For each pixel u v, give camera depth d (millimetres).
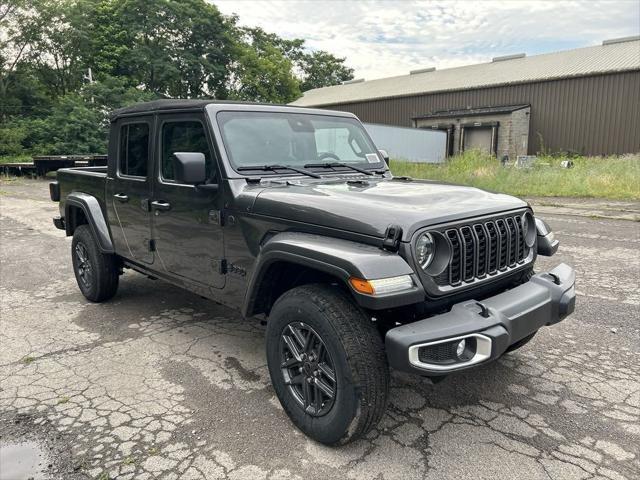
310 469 2551
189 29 37188
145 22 36500
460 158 19406
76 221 5523
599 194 13234
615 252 7051
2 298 5504
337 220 2697
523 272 3225
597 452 2658
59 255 7707
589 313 4672
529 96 26594
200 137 3523
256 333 4402
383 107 33125
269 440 2807
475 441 2775
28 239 9039
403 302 2398
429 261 2553
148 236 4184
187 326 4578
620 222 9539
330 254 2518
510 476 2477
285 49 64562
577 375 3516
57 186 5785
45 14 36594
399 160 21672
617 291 5301
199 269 3664
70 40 37469
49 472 2561
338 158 4031
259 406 3174
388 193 3027
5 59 37406
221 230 3379
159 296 5496
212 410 3129
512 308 2664
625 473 2486
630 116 23484
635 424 2912
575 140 25328
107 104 31312
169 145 3824
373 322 2701
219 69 38625
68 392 3373
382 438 2814
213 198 3408
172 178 3814
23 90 37344
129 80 36938
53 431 2922
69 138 29766
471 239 2732
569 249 7266
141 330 4488
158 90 38344
